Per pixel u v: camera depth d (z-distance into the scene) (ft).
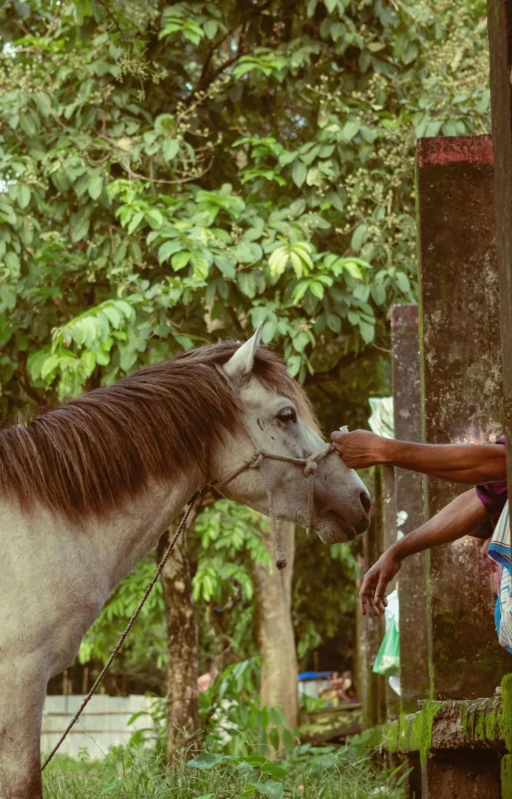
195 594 30.99
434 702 13.19
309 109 26.58
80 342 20.51
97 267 23.36
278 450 11.52
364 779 19.51
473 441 13.97
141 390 11.27
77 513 10.45
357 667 42.11
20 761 9.65
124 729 52.95
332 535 11.80
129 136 24.40
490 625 13.62
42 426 10.72
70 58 23.82
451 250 14.28
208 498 29.19
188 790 15.72
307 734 34.47
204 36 25.61
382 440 10.36
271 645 33.58
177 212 23.88
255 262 22.71
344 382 27.48
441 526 11.61
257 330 11.40
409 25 25.26
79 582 10.24
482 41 26.63
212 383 11.38
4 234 22.31
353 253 25.46
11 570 9.95
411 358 20.94
